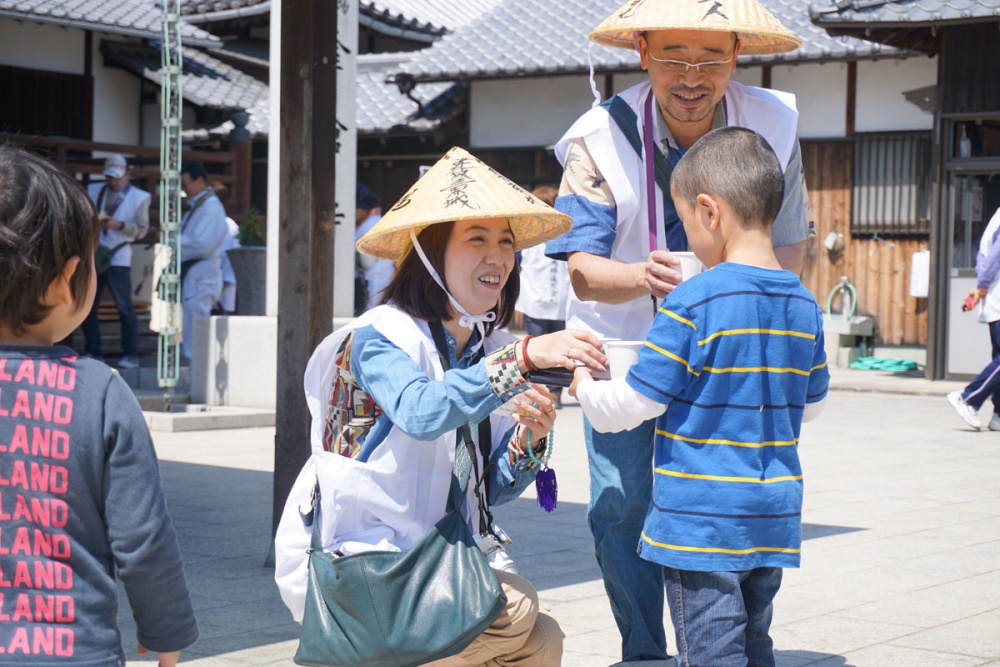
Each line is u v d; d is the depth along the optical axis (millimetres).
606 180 3951
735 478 3068
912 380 15328
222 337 11641
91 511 2207
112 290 13695
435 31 23984
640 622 4055
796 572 5656
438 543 2873
